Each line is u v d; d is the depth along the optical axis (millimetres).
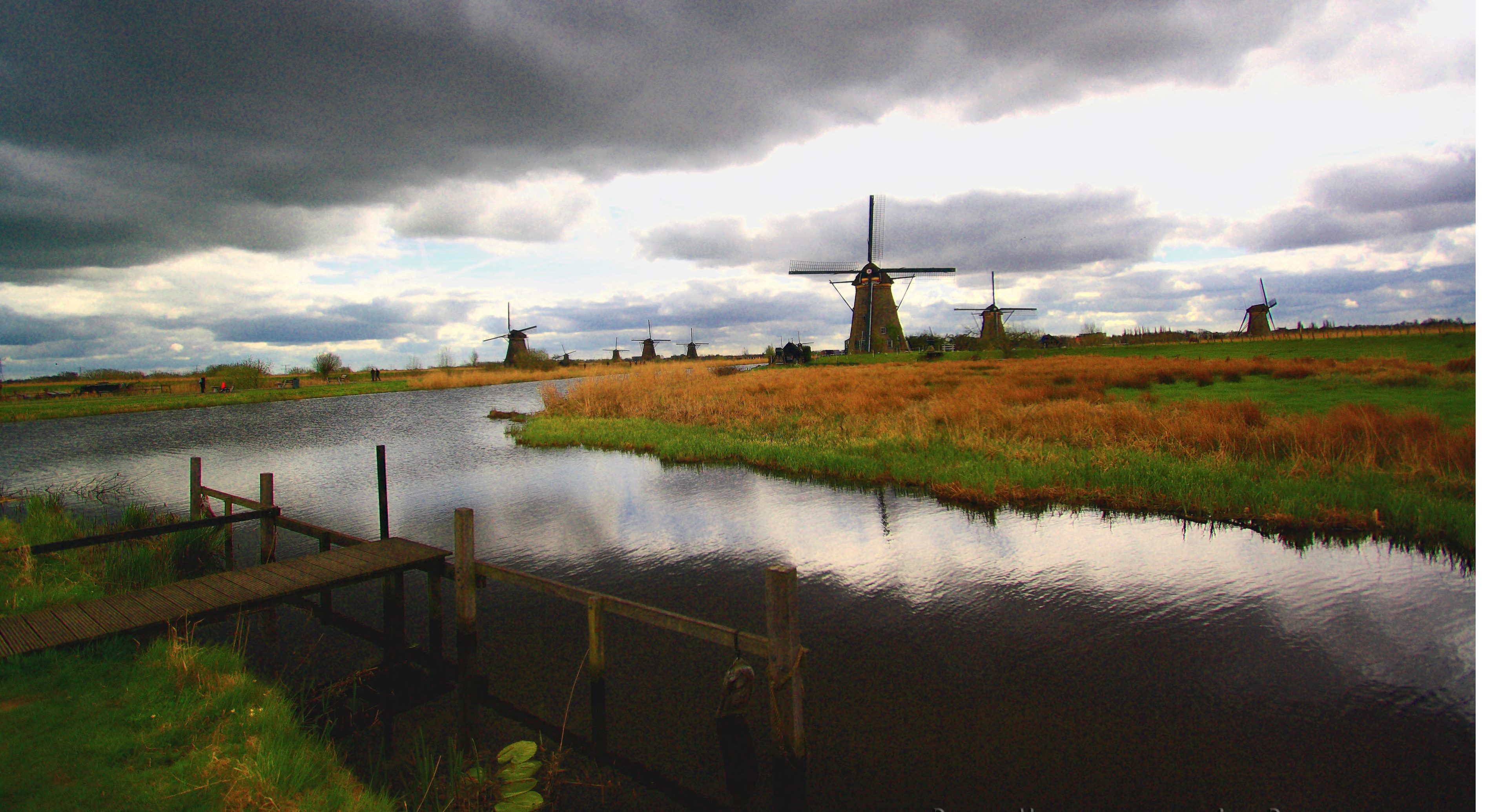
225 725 4586
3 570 8531
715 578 8773
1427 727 5020
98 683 5008
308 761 4336
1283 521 9523
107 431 29141
